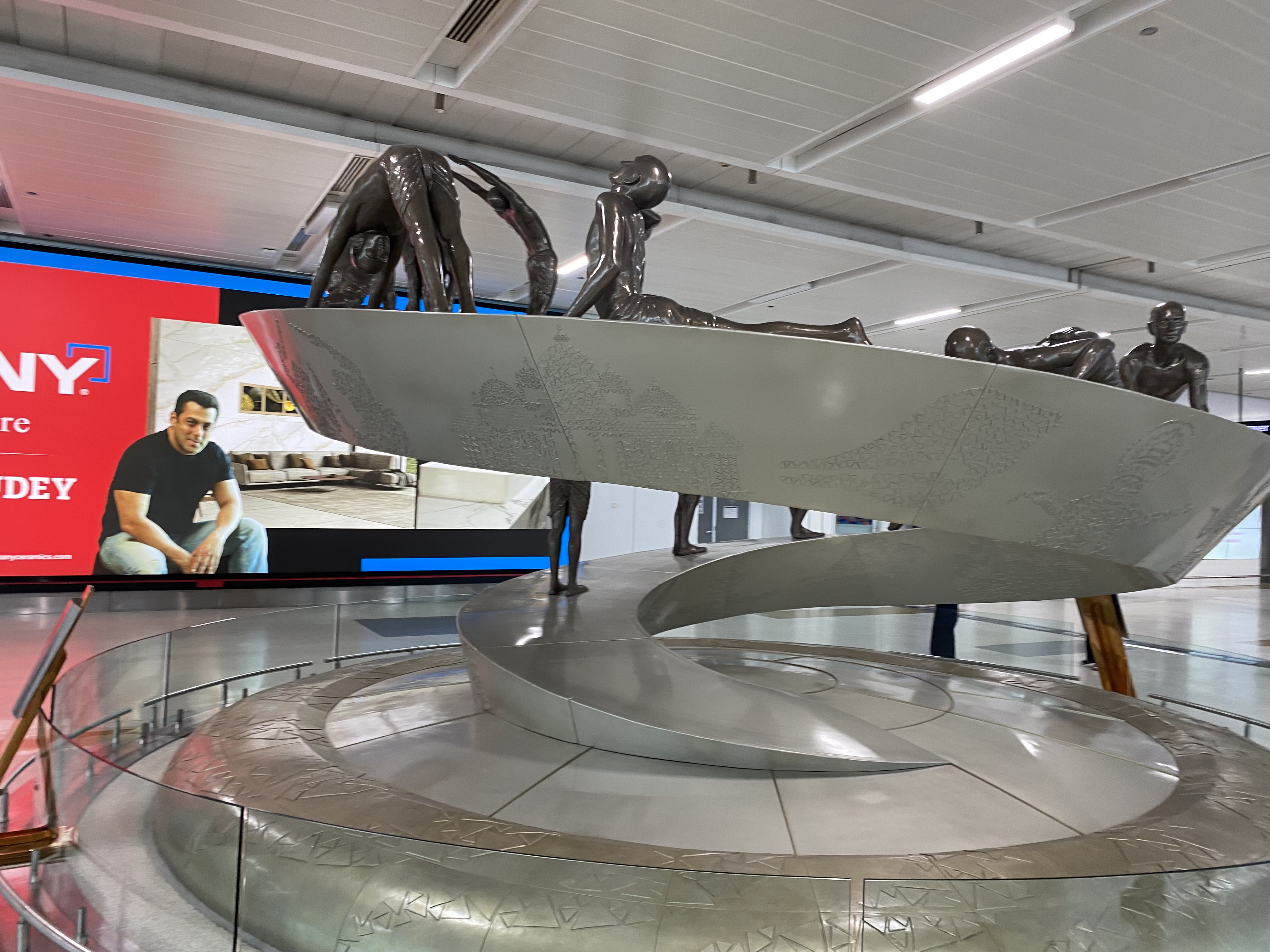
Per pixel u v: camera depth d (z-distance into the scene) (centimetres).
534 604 653
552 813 438
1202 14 711
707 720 509
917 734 582
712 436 468
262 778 455
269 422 1598
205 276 1559
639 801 452
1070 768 522
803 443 461
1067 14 718
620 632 602
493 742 538
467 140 1102
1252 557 2414
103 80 914
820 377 442
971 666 828
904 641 1089
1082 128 926
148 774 597
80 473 1454
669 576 700
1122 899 293
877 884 295
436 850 319
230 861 342
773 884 298
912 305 1733
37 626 1317
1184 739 573
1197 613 1822
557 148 1123
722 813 438
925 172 1054
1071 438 460
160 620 1396
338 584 1655
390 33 770
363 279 637
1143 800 474
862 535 655
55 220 1337
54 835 372
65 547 1443
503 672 555
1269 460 527
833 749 495
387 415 528
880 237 1383
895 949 287
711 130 947
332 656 870
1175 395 820
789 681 747
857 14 723
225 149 1055
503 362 480
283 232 1386
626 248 592
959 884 290
